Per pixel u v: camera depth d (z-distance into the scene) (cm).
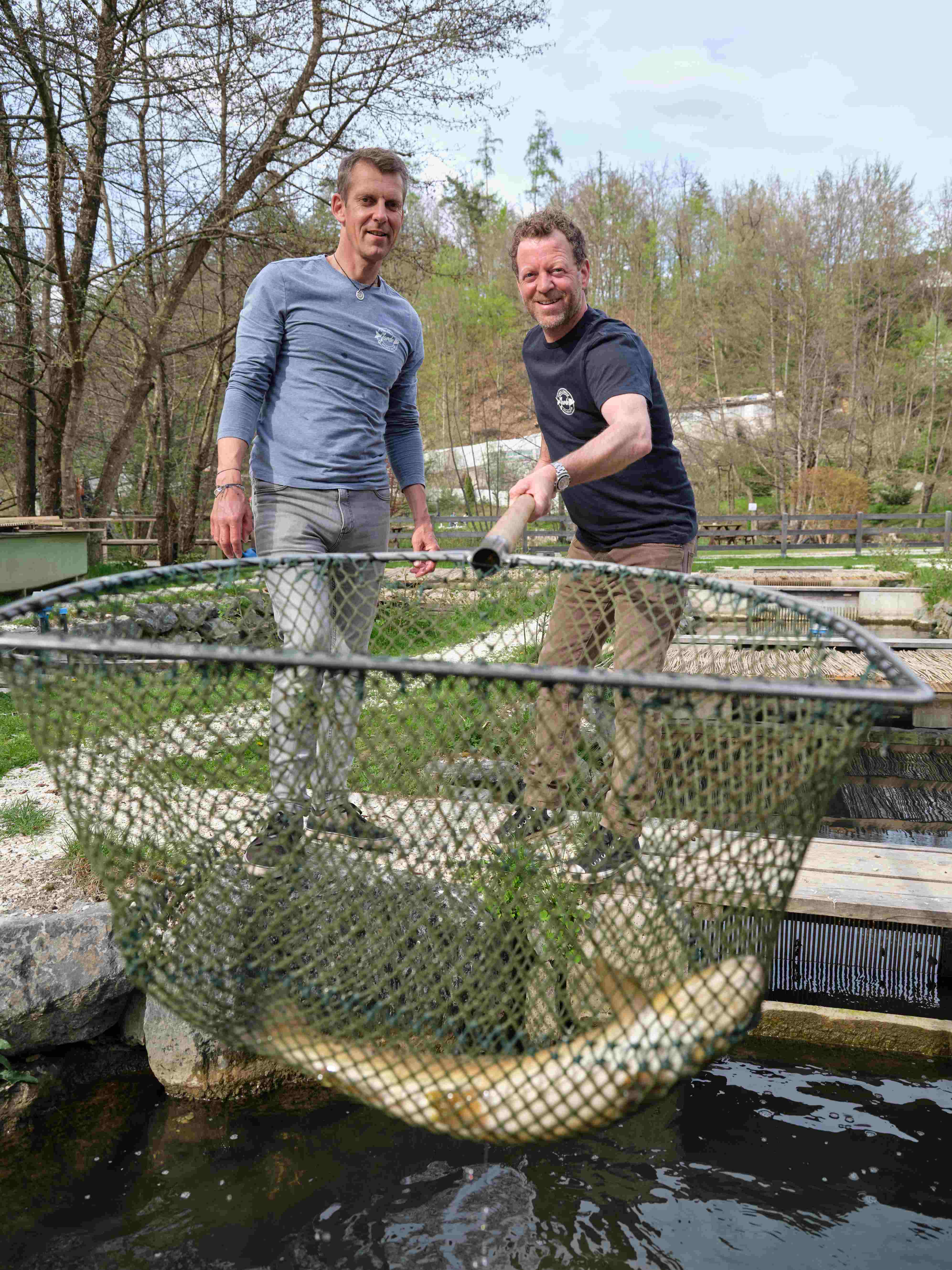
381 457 297
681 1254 190
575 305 267
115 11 1184
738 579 1276
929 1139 231
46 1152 226
